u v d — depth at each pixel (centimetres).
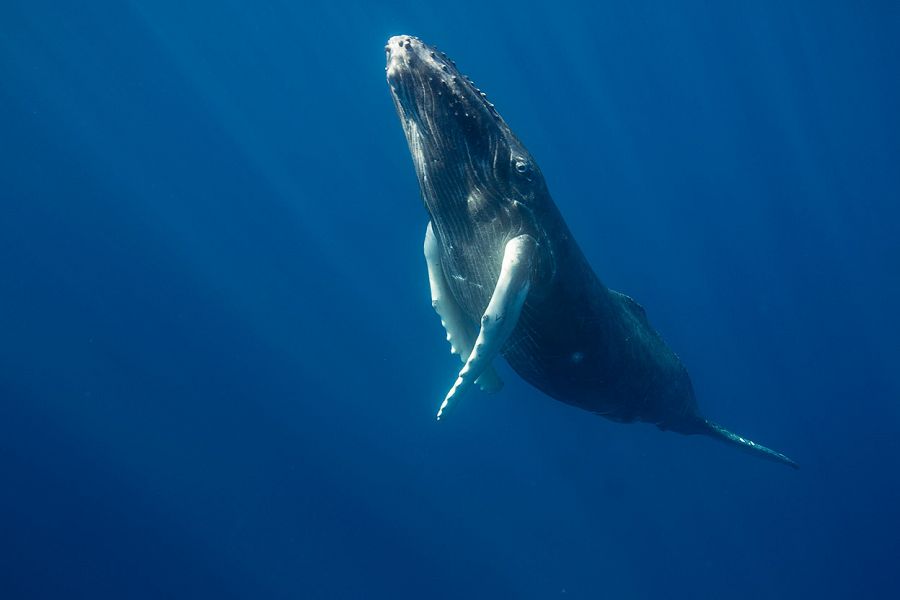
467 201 730
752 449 1318
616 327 887
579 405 1011
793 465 1298
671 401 1109
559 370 868
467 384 686
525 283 686
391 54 676
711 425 1281
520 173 722
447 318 846
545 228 744
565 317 795
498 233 734
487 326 669
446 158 701
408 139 728
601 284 859
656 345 1025
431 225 818
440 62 677
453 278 799
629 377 962
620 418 1091
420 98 675
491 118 709
